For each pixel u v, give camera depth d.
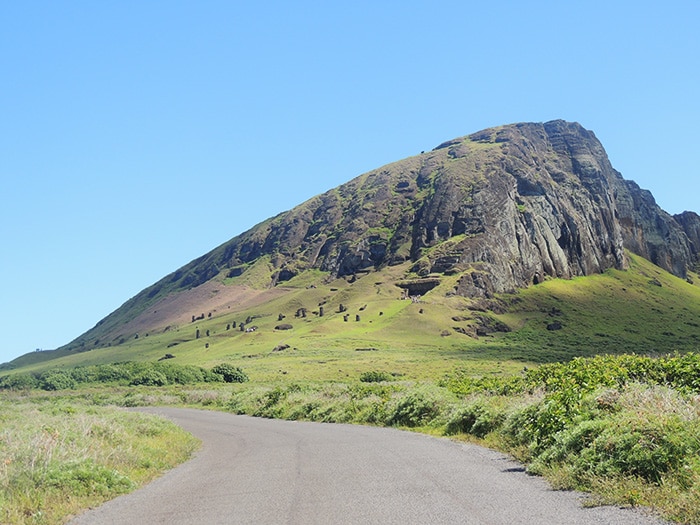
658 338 175.12
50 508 10.15
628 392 11.86
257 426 28.78
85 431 16.34
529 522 7.29
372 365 106.00
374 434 20.88
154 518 9.22
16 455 12.17
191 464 16.17
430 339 152.00
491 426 16.86
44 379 94.25
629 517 7.23
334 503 9.22
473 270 199.88
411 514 8.09
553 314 192.88
